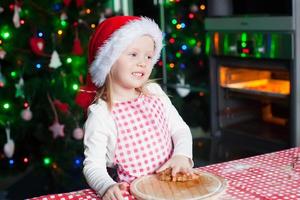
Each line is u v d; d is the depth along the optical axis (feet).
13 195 10.93
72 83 11.02
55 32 11.05
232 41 11.28
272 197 4.14
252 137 11.55
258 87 11.37
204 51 12.96
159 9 13.75
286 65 10.34
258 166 4.98
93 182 4.49
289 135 10.57
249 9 10.99
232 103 12.23
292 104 10.34
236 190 4.33
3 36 10.82
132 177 4.87
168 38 13.67
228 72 11.91
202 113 13.99
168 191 4.15
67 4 10.57
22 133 11.43
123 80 4.77
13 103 11.23
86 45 11.21
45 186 11.38
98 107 4.87
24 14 10.96
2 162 12.48
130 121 4.91
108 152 4.92
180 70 13.50
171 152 5.16
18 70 10.94
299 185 4.41
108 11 11.87
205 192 4.09
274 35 10.32
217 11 11.73
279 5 10.23
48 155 11.43
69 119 11.12
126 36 4.63
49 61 10.99
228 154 11.41
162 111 5.21
